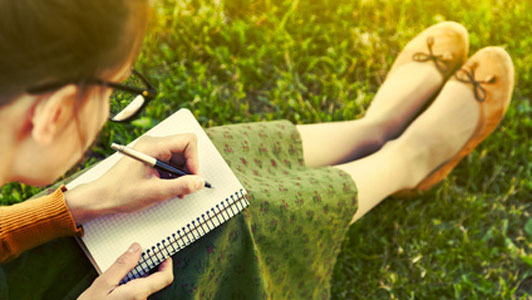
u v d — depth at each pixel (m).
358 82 2.03
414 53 1.94
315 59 2.05
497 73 1.76
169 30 2.08
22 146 0.71
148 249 0.99
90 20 0.57
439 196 1.83
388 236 1.78
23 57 0.57
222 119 1.90
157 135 1.08
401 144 1.65
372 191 1.47
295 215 1.15
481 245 1.71
